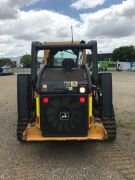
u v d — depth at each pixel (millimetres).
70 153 3469
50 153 3480
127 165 3057
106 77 3518
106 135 3207
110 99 3498
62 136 3168
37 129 3229
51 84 3148
